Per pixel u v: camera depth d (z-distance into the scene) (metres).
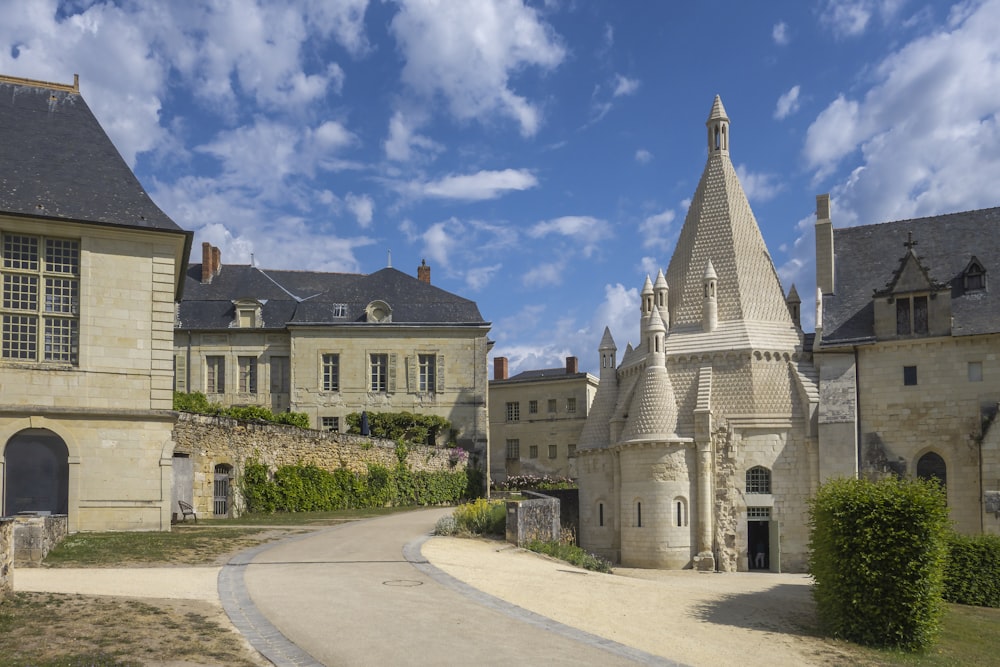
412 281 60.44
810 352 41.72
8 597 14.04
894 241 43.00
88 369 26.47
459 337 57.03
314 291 63.94
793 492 39.28
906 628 18.62
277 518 33.31
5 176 26.98
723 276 44.12
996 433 35.72
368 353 56.69
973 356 37.31
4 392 25.42
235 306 57.59
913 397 38.06
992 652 19.53
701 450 39.72
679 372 42.22
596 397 46.12
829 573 19.44
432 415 56.06
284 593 16.23
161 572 18.08
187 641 12.52
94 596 14.74
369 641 13.27
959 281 39.78
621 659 13.68
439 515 36.44
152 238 27.72
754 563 39.53
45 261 26.59
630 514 40.44
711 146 47.78
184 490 31.34
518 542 26.33
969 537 27.78
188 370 56.78
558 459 76.62
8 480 25.92
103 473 26.31
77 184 27.83
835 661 16.36
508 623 15.22
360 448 43.88
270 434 37.16
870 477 37.94
